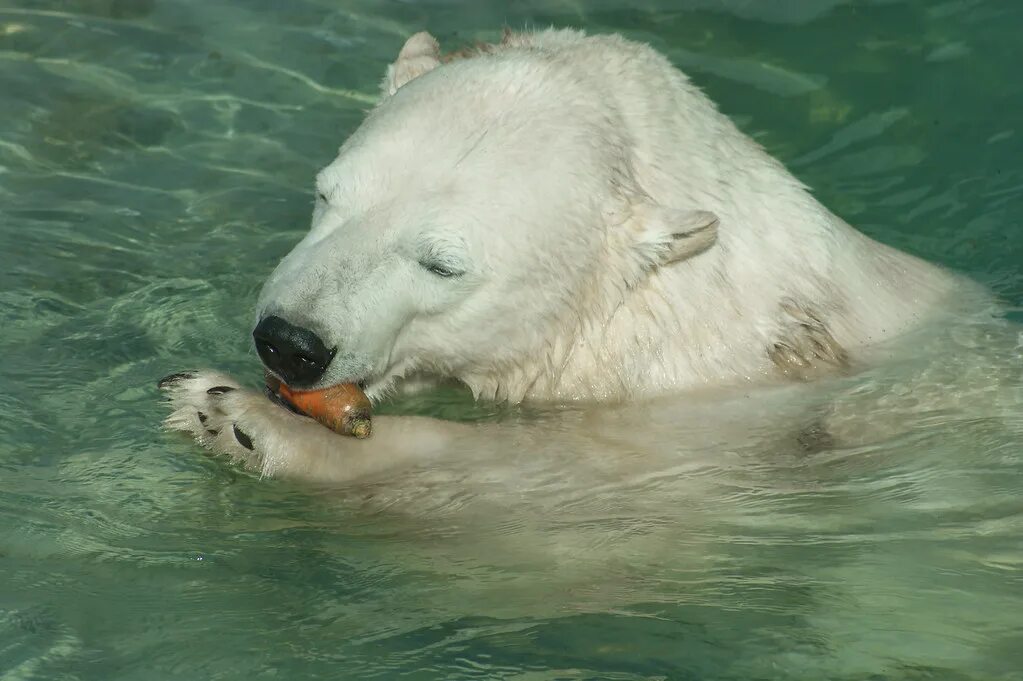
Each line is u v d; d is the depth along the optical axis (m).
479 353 10.36
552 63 10.40
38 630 8.38
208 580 9.01
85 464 10.08
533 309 10.09
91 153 14.15
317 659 8.23
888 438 10.55
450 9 16.45
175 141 14.39
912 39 15.77
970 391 10.85
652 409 10.52
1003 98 14.84
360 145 9.84
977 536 9.65
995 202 13.44
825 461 10.41
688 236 10.02
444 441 10.14
